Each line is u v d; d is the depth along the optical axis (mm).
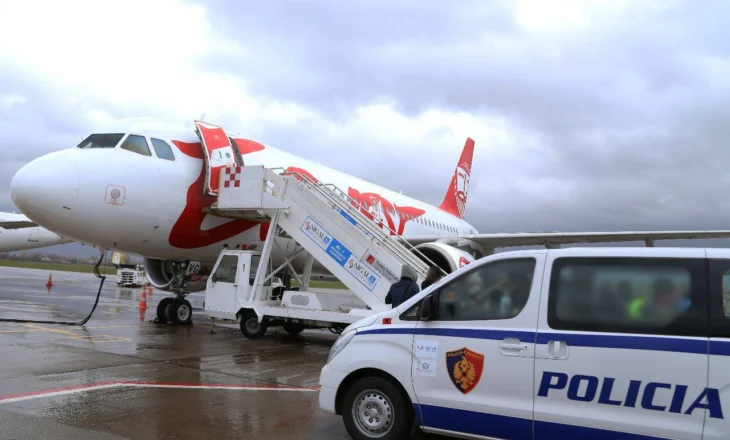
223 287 11172
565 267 4043
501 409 3980
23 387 5902
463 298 4352
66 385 6086
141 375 6848
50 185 9414
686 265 3688
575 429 3729
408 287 7234
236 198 10969
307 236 10617
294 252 13102
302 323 10844
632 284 3797
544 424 3836
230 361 8234
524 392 3920
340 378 4664
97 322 12586
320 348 10156
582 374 3742
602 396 3668
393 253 10219
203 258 12219
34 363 7207
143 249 11172
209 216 11523
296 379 7102
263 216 11445
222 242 11945
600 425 3650
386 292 9734
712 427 3359
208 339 10609
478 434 4094
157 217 10695
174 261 12594
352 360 4625
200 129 11398
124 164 10359
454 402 4160
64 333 10312
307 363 8359
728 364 3367
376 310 9734
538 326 3967
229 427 4875
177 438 4504
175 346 9414
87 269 85438
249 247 12539
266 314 10555
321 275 16859
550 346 3873
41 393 5688
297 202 10789
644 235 14070
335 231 10359
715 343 3430
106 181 9984
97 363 7438
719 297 3529
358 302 18953
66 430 4516
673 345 3527
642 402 3553
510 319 4090
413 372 4340
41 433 4402
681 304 3617
